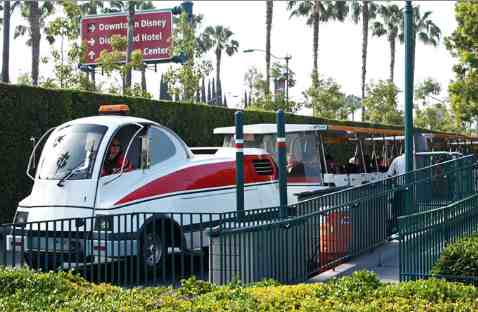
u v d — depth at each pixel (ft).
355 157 62.34
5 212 51.62
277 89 136.56
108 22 142.82
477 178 53.83
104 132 40.11
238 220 34.94
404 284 26.18
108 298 26.43
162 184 41.11
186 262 43.39
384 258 43.52
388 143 76.02
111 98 60.59
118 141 40.34
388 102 179.42
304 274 37.06
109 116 42.14
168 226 40.78
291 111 134.92
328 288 26.22
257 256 33.71
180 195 41.86
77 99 57.11
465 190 53.06
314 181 54.85
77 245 33.37
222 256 33.06
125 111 44.06
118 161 39.86
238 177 43.96
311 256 37.88
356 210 42.73
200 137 70.95
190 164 43.11
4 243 32.01
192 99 105.50
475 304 23.53
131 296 26.63
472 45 107.76
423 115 230.27
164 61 136.98
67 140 40.81
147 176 40.68
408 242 32.76
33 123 53.62
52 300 26.18
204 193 43.42
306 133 55.52
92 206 38.50
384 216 46.16
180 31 117.19
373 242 44.57
